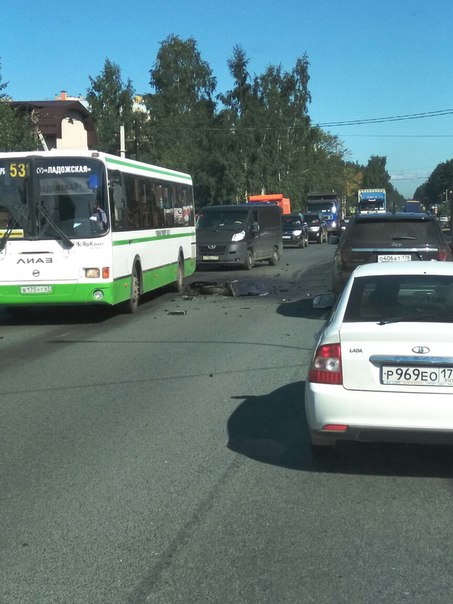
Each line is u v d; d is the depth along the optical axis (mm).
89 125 50375
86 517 4617
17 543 4250
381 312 5492
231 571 3871
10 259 12594
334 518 4578
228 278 22656
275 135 67312
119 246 13281
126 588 3705
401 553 4066
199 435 6410
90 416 7070
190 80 65875
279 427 6633
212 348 10734
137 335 12133
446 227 49844
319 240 48938
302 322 13273
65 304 12773
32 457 5840
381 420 4934
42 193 12586
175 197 18375
